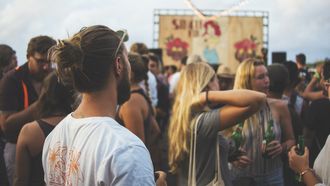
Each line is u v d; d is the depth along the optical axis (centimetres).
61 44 153
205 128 262
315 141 394
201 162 266
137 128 347
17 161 262
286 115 368
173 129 283
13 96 365
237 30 2294
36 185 262
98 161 141
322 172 207
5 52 470
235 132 330
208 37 2305
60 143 159
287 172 386
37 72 365
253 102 254
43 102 264
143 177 138
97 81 152
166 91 788
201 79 278
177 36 2311
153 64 791
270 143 330
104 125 148
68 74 153
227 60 2306
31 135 259
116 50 153
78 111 161
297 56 830
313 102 397
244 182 331
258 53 2288
